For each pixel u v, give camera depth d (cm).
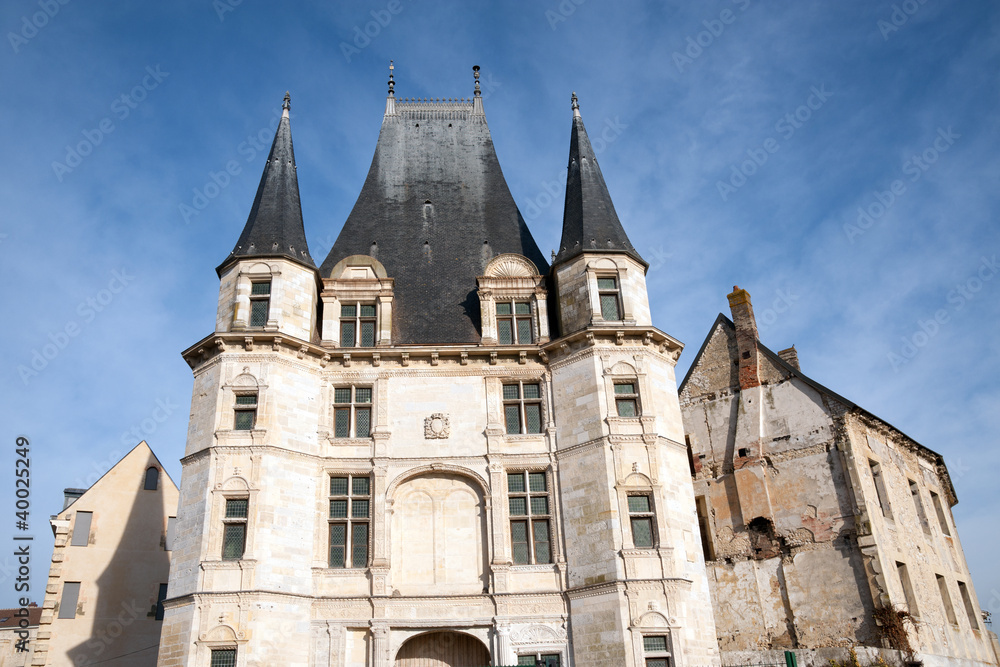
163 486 4262
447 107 4266
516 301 3338
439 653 2811
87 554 3988
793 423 3500
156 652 3931
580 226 3384
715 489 3634
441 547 2897
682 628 2675
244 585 2611
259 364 2953
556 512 2928
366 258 3356
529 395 3155
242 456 2805
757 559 3416
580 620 2742
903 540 3425
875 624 3050
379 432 3008
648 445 2938
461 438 3031
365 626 2731
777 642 3250
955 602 3697
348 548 2856
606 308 3203
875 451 3544
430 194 3866
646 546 2800
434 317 3369
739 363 3762
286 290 3123
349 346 3212
